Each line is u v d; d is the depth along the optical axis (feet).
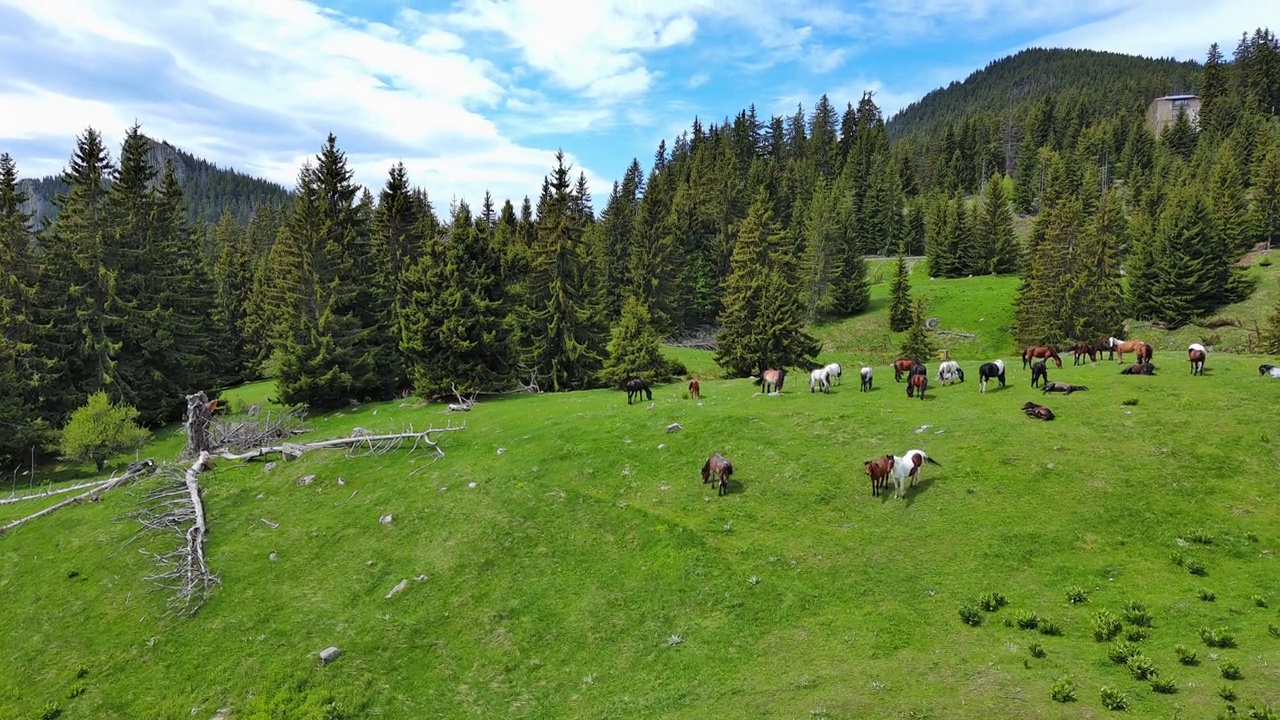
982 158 514.68
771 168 406.00
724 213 323.37
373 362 170.71
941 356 128.77
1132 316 249.34
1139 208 328.90
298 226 172.86
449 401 158.92
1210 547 57.93
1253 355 116.57
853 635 52.49
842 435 88.89
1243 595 50.52
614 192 431.84
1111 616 48.65
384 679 58.39
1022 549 60.39
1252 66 537.24
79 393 156.25
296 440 130.93
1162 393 90.12
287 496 99.76
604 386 187.83
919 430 86.48
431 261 164.96
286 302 179.63
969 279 327.88
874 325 289.74
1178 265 232.32
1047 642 47.34
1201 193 250.78
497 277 174.40
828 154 520.42
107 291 161.48
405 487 95.40
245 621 68.74
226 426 130.62
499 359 171.73
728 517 74.18
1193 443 74.38
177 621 70.44
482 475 93.20
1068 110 567.18
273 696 57.11
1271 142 344.08
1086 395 92.84
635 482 85.61
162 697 59.62
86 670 64.64
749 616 58.29
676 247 310.45
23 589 82.12
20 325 152.76
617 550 72.33
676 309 307.17
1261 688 38.81
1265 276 241.76
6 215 160.25
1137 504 65.16
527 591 67.97
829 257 307.78
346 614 68.18
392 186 193.26
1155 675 41.32
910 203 434.71
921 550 62.64
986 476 72.84
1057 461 73.87
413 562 76.13
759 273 196.44
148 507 99.19
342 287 170.40
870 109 560.61
